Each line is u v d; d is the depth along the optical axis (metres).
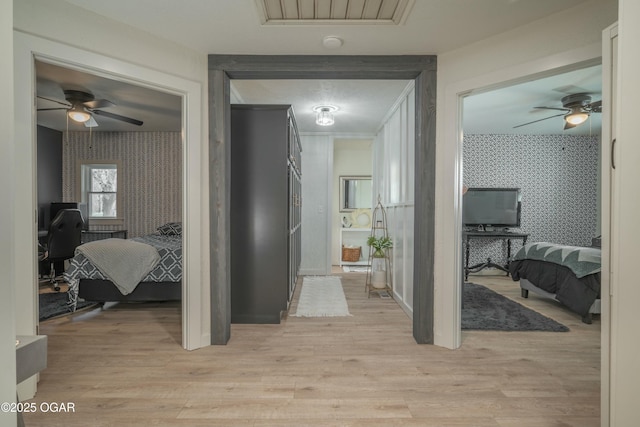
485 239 6.03
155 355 2.47
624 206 1.21
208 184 2.67
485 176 5.98
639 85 1.16
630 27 1.18
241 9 2.06
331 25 2.23
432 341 2.71
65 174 5.91
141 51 2.31
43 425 1.66
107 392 1.96
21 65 1.88
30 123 1.92
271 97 3.93
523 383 2.08
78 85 3.80
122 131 5.95
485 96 4.07
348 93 3.78
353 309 3.73
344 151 7.23
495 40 2.37
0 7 0.88
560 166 5.96
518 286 4.99
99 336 2.86
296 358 2.43
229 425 1.66
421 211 2.68
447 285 2.62
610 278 1.44
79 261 3.52
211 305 2.68
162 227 5.29
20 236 1.90
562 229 5.97
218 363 2.34
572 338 2.85
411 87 3.49
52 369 2.25
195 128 2.57
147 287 3.58
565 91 3.89
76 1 2.00
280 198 3.27
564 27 2.08
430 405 1.84
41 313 3.47
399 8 2.04
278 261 3.26
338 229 7.17
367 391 1.98
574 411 1.79
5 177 0.89
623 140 1.21
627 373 1.21
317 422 1.69
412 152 3.47
